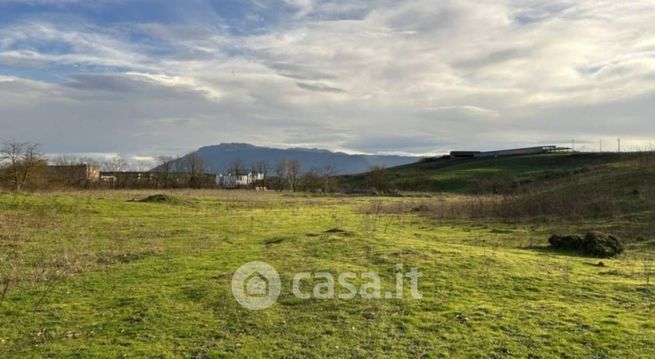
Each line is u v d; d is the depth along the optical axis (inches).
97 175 3095.5
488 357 345.1
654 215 1013.8
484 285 527.2
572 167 4261.8
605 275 580.1
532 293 500.1
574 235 789.9
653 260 697.6
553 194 1390.3
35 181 2144.4
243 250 740.0
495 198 1608.0
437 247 714.2
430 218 1326.3
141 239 890.1
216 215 1378.0
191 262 657.6
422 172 5201.8
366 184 4136.3
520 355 347.9
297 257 655.8
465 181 4079.7
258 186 3914.9
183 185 3422.7
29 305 472.4
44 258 697.0
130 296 498.3
